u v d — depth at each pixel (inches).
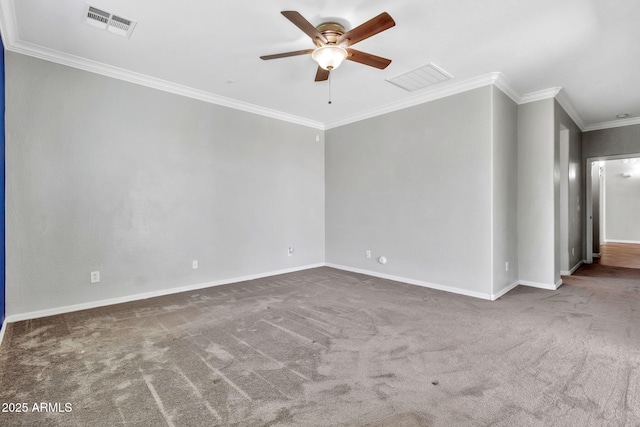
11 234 116.2
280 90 165.5
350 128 214.1
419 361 88.1
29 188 120.1
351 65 135.2
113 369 83.5
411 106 178.2
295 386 76.0
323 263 234.1
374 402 69.6
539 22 103.5
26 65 119.3
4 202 110.6
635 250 313.6
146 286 150.2
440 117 165.3
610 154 225.9
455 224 160.1
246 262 188.5
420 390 74.2
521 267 175.0
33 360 88.0
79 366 85.0
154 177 152.8
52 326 113.1
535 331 108.8
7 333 106.3
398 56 127.6
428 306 136.9
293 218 213.9
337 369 84.0
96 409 67.0
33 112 120.9
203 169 169.9
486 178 148.6
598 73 143.8
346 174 217.3
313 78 149.2
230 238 181.3
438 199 166.7
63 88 127.6
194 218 166.6
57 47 120.6
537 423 62.3
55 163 125.9
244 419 64.0
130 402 69.5
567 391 73.4
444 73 143.8
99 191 136.9
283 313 128.3
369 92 167.9
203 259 170.1
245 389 74.7
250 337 104.7
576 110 197.6
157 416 64.9
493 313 127.6
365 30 89.7
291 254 212.8
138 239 147.8
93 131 135.3
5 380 77.9
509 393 72.7
